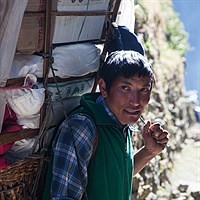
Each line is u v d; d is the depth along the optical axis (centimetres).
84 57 216
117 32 226
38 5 187
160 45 800
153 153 235
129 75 197
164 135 229
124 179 214
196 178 701
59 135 201
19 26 180
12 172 198
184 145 812
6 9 180
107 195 205
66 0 198
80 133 199
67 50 207
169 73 772
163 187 634
